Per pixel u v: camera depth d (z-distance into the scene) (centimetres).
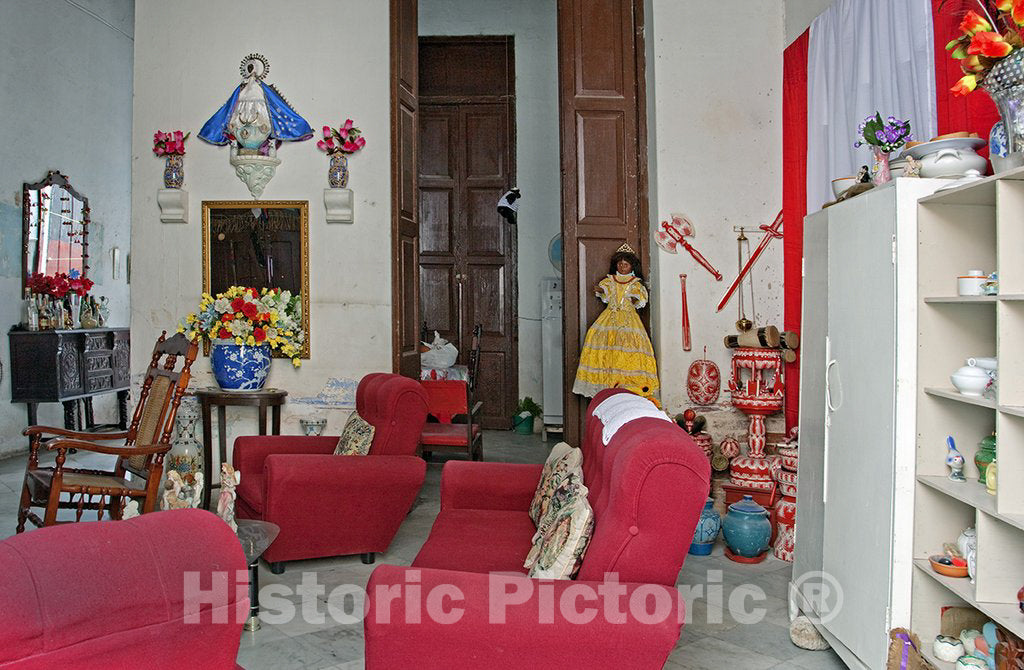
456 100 838
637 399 283
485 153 840
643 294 514
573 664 190
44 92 744
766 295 513
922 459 246
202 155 544
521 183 823
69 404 762
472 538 294
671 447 203
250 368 507
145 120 545
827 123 445
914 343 245
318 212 541
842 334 281
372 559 399
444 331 841
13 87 700
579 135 534
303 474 372
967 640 238
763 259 514
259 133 533
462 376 746
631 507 201
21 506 372
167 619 125
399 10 543
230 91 544
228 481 293
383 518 391
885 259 252
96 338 776
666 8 518
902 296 245
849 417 274
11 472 623
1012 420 212
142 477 389
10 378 699
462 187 840
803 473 316
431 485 586
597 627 188
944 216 246
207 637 132
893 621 244
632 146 536
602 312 530
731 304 514
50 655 114
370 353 541
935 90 348
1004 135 233
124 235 895
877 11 390
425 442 588
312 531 381
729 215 515
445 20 825
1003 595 223
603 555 204
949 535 245
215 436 548
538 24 823
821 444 300
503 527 310
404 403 396
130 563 123
